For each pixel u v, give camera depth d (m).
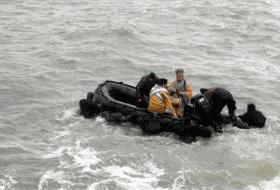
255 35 24.27
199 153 11.30
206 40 22.58
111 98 12.88
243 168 10.66
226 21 26.80
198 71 17.89
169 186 9.87
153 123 12.05
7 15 24.70
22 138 11.65
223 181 10.13
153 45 20.98
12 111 13.14
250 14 28.91
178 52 20.30
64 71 16.73
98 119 12.65
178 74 12.81
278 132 12.68
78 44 20.00
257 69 18.64
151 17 26.34
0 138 11.60
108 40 20.80
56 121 12.59
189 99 12.77
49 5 27.73
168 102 12.29
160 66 18.17
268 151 11.49
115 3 29.22
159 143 11.68
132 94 13.56
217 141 11.91
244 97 15.59
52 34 21.36
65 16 25.16
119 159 10.80
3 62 17.08
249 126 12.85
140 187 9.77
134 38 21.52
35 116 12.85
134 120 12.41
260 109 14.60
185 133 11.89
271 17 28.97
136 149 11.32
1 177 9.94
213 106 12.27
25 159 10.66
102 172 10.25
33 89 14.80
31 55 18.22
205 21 26.39
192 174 10.35
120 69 17.55
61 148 11.19
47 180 9.88
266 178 10.30
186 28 24.64
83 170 10.28
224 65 18.91
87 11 26.62
